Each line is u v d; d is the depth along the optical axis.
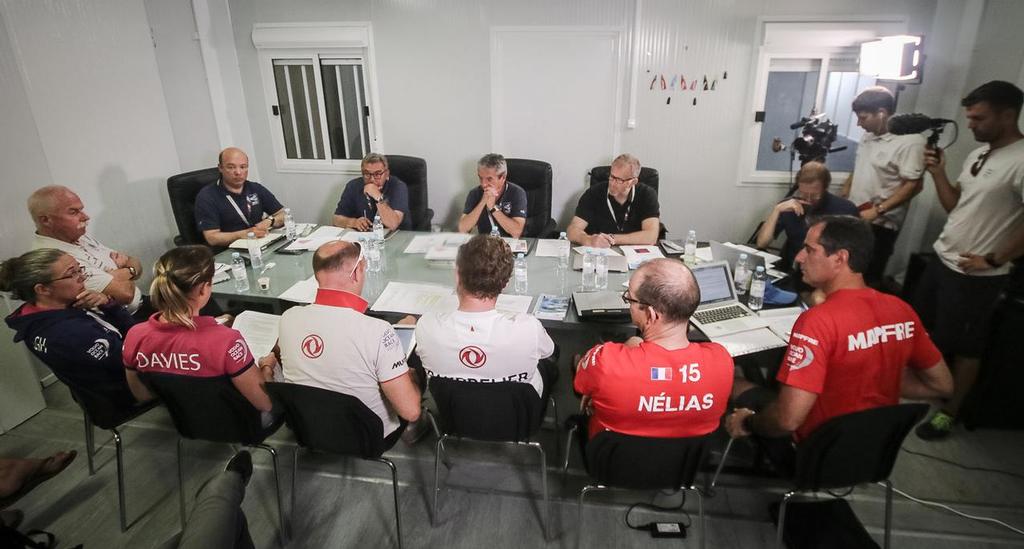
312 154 4.36
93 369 1.80
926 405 1.40
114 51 3.28
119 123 3.34
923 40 3.42
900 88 3.46
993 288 2.26
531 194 3.76
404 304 2.22
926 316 2.61
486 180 3.16
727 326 2.03
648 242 2.95
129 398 1.92
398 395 1.71
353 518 1.98
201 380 1.58
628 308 2.02
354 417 1.61
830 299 1.54
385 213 3.28
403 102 4.10
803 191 2.81
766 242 2.91
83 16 3.07
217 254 2.82
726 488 2.09
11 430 2.45
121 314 2.32
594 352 1.54
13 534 1.63
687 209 4.12
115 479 2.17
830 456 1.47
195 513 1.11
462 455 2.29
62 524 1.96
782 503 1.62
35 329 1.74
